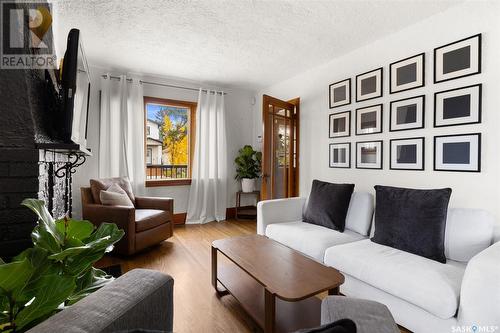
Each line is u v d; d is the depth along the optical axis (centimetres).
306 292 129
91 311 63
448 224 175
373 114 269
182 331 155
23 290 68
